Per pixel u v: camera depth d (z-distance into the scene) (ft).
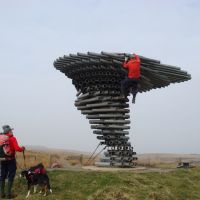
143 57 59.21
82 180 48.26
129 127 63.62
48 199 40.40
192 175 58.54
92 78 63.52
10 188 41.19
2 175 41.52
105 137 64.03
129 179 49.26
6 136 40.83
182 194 49.14
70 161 87.10
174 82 71.92
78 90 67.97
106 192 44.01
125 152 63.82
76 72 65.46
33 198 40.32
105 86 62.90
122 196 43.29
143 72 62.44
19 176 47.57
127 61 58.54
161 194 46.14
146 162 101.24
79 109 67.26
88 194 44.19
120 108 63.67
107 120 62.90
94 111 63.67
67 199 41.39
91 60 60.80
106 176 49.83
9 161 41.11
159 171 58.65
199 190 52.26
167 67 61.72
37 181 41.88
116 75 62.13
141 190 46.57
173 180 53.88
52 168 56.80
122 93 60.44
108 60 59.98
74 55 61.62
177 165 83.05
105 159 64.08
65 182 47.52
